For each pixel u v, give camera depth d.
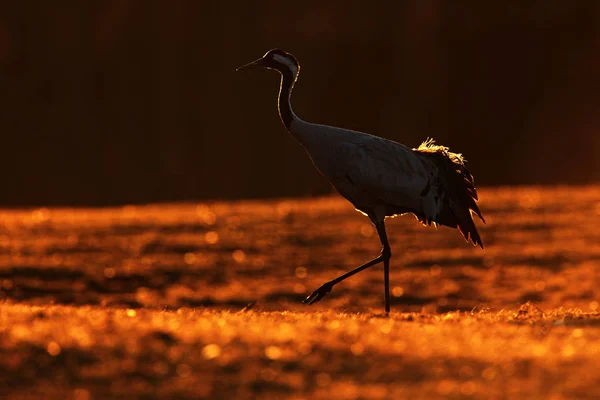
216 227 41.09
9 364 12.05
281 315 16.97
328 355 12.68
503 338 14.12
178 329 13.86
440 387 11.48
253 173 112.06
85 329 13.62
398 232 40.16
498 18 134.12
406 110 122.81
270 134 120.81
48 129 118.69
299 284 33.31
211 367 12.15
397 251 37.44
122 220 42.78
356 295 32.09
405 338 13.73
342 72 127.69
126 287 32.62
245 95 127.25
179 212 46.00
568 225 40.78
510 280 33.50
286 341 13.27
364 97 125.00
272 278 33.97
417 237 39.28
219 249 37.41
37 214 47.19
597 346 13.50
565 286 32.56
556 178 102.00
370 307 30.67
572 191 50.28
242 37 132.50
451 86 126.06
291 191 106.62
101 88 127.06
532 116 118.06
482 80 126.62
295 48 130.62
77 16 133.00
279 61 19.77
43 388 11.41
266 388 11.49
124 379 11.72
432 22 133.00
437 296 32.00
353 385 11.58
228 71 130.62
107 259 35.28
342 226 41.31
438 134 118.94
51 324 14.10
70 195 103.38
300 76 127.81
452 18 133.75
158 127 120.25
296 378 11.80
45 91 126.12
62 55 131.50
